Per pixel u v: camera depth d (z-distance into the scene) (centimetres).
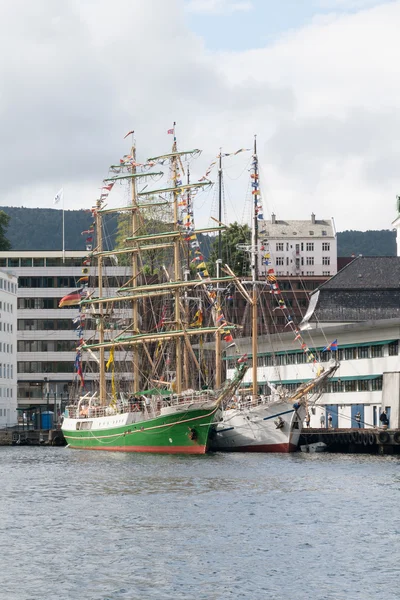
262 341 18525
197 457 14025
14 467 13262
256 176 15950
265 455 14225
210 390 14962
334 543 7056
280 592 5844
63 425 18050
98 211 18062
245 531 7519
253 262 16138
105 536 7388
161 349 17425
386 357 15500
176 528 7669
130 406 15888
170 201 17462
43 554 6788
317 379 14688
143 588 5938
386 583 6006
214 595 5788
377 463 12500
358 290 18962
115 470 12231
